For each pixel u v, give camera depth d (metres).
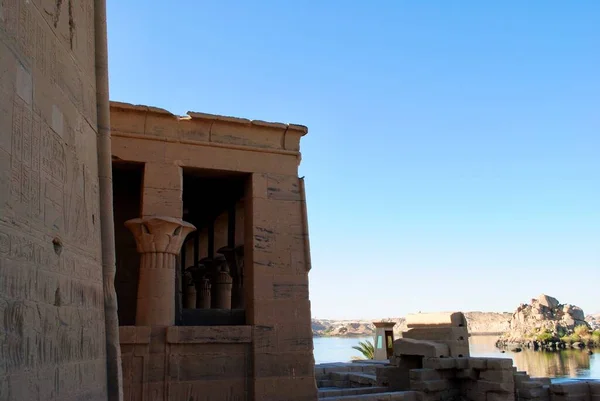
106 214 7.46
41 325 5.19
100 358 6.86
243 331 10.93
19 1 5.25
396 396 13.54
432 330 16.31
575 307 103.19
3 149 4.69
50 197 5.70
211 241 15.91
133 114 11.24
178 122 11.55
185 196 14.34
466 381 14.79
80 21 7.17
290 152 12.36
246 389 10.79
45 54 5.85
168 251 10.86
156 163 11.22
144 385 10.06
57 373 5.50
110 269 7.36
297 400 10.97
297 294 11.58
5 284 4.52
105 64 7.82
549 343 87.75
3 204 4.61
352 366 20.25
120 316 12.27
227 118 11.82
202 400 10.41
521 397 14.66
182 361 10.45
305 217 12.10
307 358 11.27
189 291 18.56
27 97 5.28
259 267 11.41
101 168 7.52
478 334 191.50
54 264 5.64
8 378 4.46
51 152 5.82
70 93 6.58
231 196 14.26
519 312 105.69
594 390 14.54
